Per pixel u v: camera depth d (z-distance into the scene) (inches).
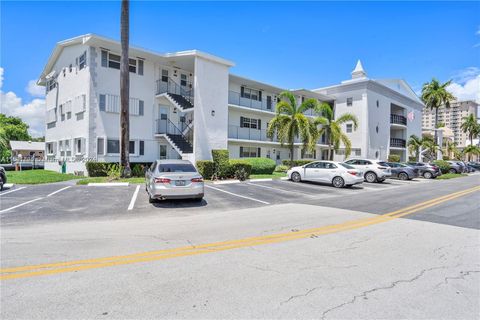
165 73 943.0
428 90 1796.3
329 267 175.2
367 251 205.5
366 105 1421.0
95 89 784.3
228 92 1035.9
